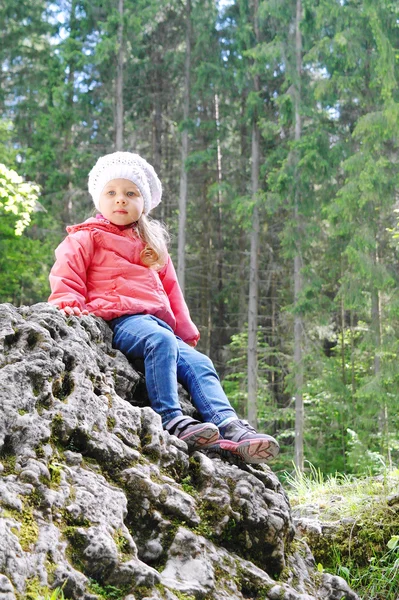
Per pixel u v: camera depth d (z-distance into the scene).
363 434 15.67
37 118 23.50
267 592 2.34
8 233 17.73
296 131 20.36
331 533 3.39
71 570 1.90
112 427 2.40
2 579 1.71
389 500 3.52
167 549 2.23
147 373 2.74
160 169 26.77
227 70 23.48
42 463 2.09
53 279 2.92
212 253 27.03
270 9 20.95
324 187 20.16
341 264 20.55
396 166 18.20
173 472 2.45
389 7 19.05
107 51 21.66
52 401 2.28
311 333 20.14
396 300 16.97
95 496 2.12
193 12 24.47
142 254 3.09
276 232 24.17
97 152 23.75
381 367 16.50
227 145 28.08
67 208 23.95
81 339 2.61
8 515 1.90
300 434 17.23
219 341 26.94
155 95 26.39
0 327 2.39
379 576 3.18
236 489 2.51
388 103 17.64
